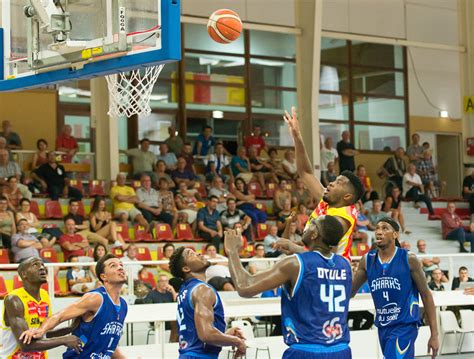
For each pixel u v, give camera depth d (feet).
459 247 75.46
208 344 21.80
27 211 56.85
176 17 27.66
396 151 81.92
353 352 41.93
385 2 87.86
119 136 75.56
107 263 22.95
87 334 22.71
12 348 24.44
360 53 87.66
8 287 50.29
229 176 73.51
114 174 67.82
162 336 34.42
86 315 22.75
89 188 66.85
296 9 77.82
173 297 45.91
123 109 34.06
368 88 88.02
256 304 38.09
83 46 29.81
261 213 67.87
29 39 31.73
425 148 84.53
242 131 81.00
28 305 24.52
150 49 27.99
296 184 72.74
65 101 74.13
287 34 83.20
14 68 32.76
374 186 87.71
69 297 47.96
